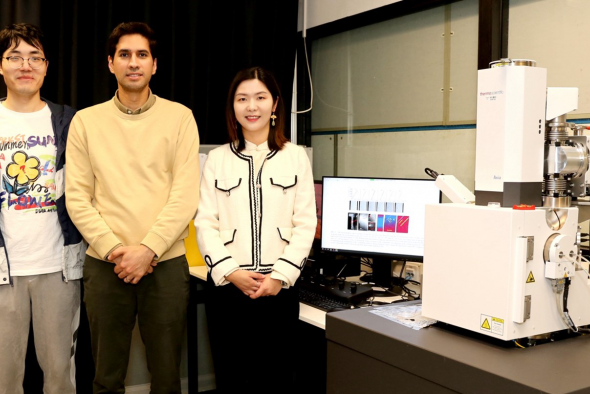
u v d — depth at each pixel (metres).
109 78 2.74
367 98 3.06
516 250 1.28
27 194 2.06
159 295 2.08
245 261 1.98
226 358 2.04
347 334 1.51
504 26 2.38
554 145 1.43
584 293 1.41
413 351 1.31
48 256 2.10
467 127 2.52
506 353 1.26
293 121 3.44
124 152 2.07
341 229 2.39
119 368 2.15
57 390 2.18
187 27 2.98
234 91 2.07
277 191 2.02
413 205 2.26
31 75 2.06
